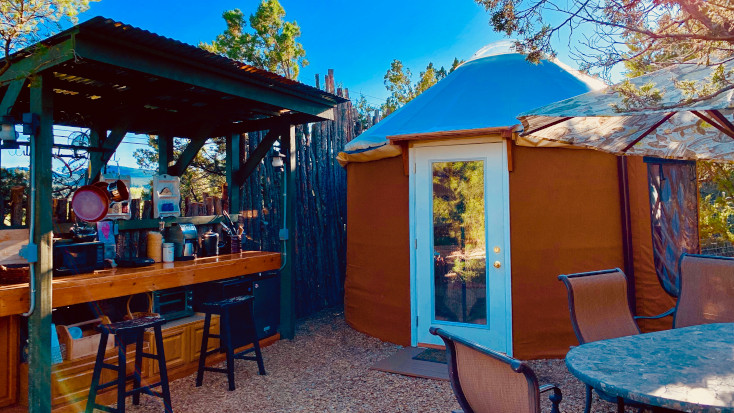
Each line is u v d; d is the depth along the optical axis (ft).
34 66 12.16
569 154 17.24
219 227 20.99
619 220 17.66
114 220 16.46
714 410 6.31
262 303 18.93
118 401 11.77
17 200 15.28
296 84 17.65
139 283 13.88
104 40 12.07
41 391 11.66
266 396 14.03
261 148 21.42
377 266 20.25
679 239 19.77
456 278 18.07
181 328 15.64
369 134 20.48
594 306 12.28
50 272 11.96
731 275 13.07
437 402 13.26
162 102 18.51
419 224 18.66
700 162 22.09
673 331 10.18
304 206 26.11
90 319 14.60
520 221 17.15
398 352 17.76
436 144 18.28
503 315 17.24
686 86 8.53
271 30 59.52
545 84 19.31
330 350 18.61
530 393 6.29
